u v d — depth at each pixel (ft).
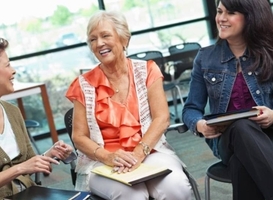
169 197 6.50
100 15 7.20
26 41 19.58
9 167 6.54
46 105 14.89
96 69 7.42
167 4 21.67
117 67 7.25
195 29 22.25
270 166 6.08
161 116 7.13
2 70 6.41
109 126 7.14
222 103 7.38
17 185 6.61
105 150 6.90
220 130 6.84
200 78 7.67
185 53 17.69
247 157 6.19
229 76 7.34
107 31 7.07
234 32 7.14
